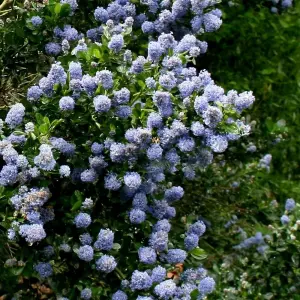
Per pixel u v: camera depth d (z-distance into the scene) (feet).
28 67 4.25
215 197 5.11
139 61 3.59
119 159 3.36
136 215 3.40
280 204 5.42
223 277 4.72
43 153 3.12
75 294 3.43
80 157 3.51
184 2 4.30
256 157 5.36
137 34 4.53
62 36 4.09
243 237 5.00
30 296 3.84
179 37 4.52
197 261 4.48
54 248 3.40
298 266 4.49
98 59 3.66
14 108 3.34
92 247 3.36
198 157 3.56
